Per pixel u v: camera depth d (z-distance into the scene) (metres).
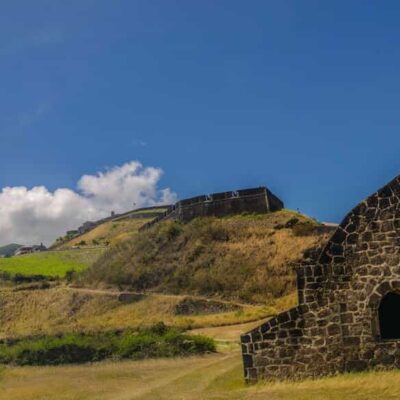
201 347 39.00
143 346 39.47
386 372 20.23
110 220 192.50
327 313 21.39
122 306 76.75
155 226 94.69
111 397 24.73
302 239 73.69
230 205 89.25
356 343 20.98
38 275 103.25
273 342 21.67
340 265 21.53
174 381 26.77
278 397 18.91
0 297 88.88
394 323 22.78
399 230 21.17
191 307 67.75
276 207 90.44
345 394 18.33
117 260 91.00
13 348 43.22
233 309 64.69
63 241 188.12
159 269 81.44
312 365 21.25
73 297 83.25
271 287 66.88
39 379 32.72
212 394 21.22
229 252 77.50
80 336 44.88
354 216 21.67
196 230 85.56
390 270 21.03
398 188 21.39
